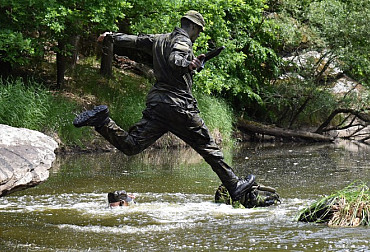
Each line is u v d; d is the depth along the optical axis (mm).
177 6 18203
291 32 25047
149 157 16328
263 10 25297
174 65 7230
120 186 10648
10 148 6109
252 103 26953
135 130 7586
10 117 16328
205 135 7895
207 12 20297
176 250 5832
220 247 5934
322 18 25344
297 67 25938
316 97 25672
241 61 22750
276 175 12484
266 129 24656
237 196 8273
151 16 18219
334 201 7379
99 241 6254
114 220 7465
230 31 24094
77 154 16656
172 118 7605
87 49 24156
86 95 19719
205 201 9094
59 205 8602
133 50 25297
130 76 22984
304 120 27172
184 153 17797
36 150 6246
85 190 10117
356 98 25438
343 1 26812
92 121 7266
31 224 7176
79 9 17562
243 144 22578
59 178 11586
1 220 7434
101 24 17188
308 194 9758
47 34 18219
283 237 6352
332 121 27484
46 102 17203
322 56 25969
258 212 8047
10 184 5723
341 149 20234
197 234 6566
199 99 21672
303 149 20141
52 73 21031
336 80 27859
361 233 6508
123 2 16703
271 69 25844
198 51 19531
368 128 27859
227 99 25297
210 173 12758
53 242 6211
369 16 24812
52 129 16938
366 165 14523
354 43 25406
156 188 10477
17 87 16969
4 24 17250
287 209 8297
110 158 15742
